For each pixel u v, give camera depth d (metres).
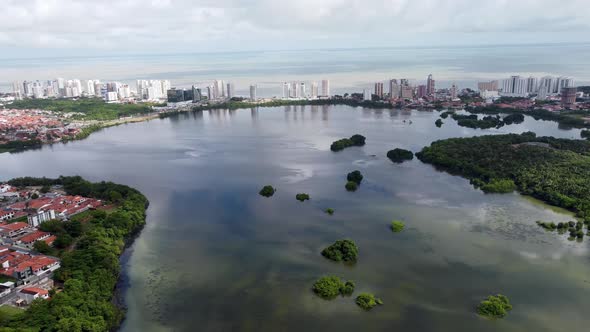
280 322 103.94
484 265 128.75
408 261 131.50
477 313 106.81
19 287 116.38
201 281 122.38
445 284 119.25
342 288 115.69
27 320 97.00
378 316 105.81
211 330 101.44
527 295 114.00
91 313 101.75
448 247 140.00
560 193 177.88
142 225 162.25
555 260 131.75
